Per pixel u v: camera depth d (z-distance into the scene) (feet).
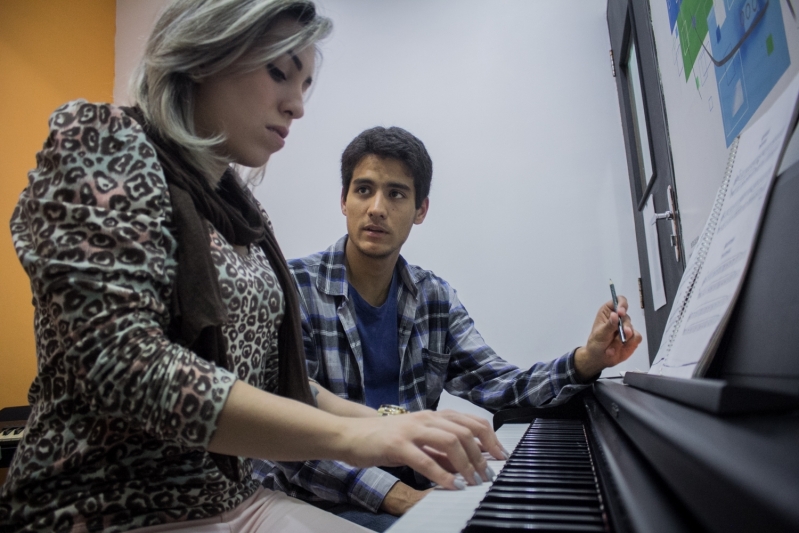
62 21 8.58
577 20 7.84
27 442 1.96
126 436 1.99
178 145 2.31
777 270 1.51
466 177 7.87
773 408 1.04
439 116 8.13
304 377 2.80
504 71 8.00
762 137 1.83
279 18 2.50
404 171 4.49
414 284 4.70
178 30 2.31
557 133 7.65
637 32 5.14
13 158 7.57
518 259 7.52
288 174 8.63
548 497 1.42
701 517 0.80
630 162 6.88
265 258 2.85
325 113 8.58
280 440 1.73
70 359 1.76
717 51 2.92
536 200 7.57
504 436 3.06
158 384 1.71
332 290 4.41
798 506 0.55
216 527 2.17
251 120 2.52
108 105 2.04
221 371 1.80
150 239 1.94
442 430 1.74
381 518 3.26
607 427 2.05
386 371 4.55
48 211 1.85
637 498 1.05
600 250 7.24
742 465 0.71
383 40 8.55
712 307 1.79
